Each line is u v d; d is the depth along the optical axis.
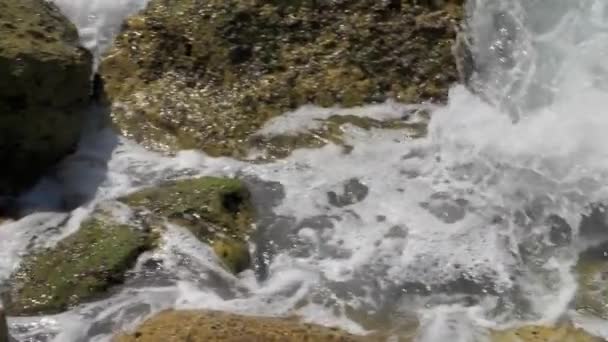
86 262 6.00
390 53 7.57
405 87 7.47
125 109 7.39
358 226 6.40
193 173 6.88
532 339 5.46
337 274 6.01
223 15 7.68
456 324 5.61
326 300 5.80
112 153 7.08
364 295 5.85
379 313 5.72
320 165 6.93
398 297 5.84
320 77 7.50
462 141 7.02
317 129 7.21
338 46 7.60
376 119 7.29
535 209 6.49
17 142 6.70
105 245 6.12
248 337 5.33
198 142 7.15
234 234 6.29
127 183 6.79
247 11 7.67
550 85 7.37
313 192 6.69
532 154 6.85
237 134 7.19
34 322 5.69
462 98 7.39
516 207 6.50
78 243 6.18
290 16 7.68
